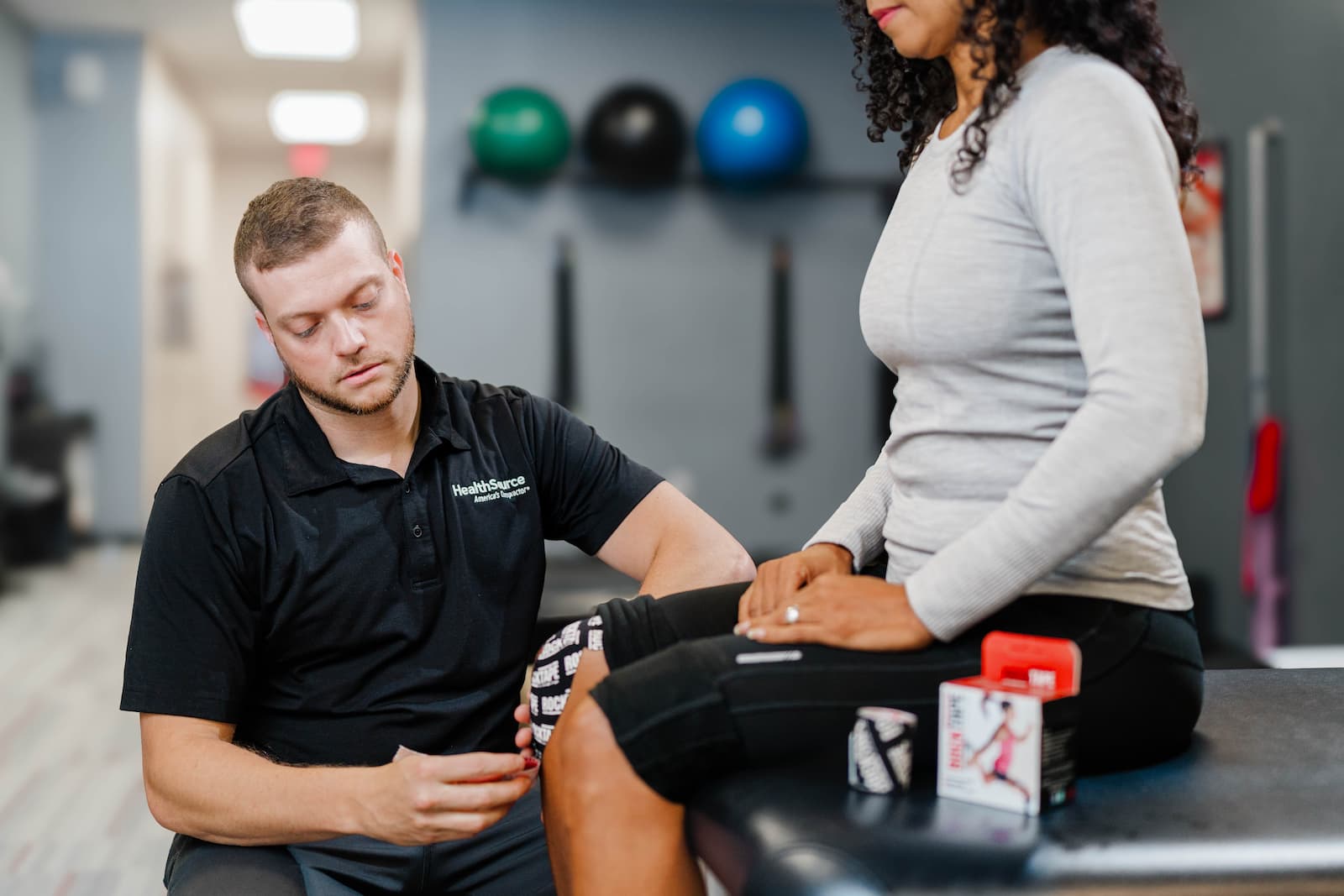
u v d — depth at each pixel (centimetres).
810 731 96
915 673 98
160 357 736
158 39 704
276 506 135
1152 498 105
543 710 121
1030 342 99
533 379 608
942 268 101
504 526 143
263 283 126
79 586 566
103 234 689
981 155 100
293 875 129
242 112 825
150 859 243
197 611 132
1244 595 418
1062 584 102
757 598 116
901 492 111
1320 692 129
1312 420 401
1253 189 415
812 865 83
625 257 610
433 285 601
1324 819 91
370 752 139
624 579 517
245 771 124
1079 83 96
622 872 96
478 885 141
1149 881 83
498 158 584
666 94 609
